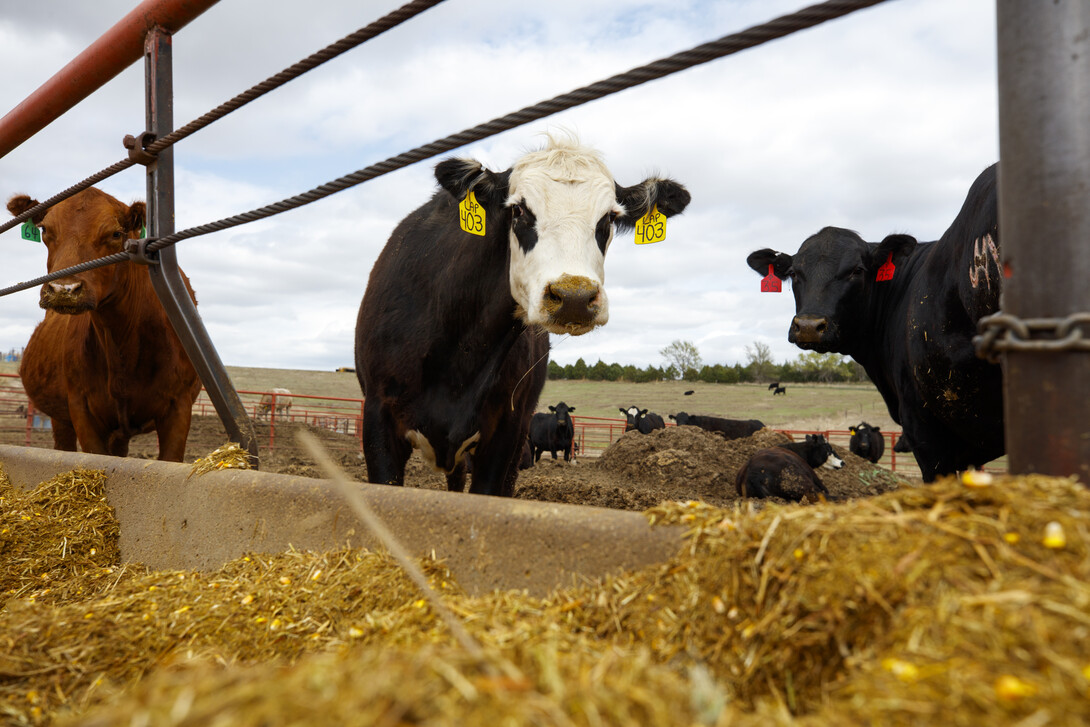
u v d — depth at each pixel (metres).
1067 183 1.34
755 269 6.82
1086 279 1.33
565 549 1.84
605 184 3.57
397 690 0.82
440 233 4.12
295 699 0.80
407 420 4.03
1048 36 1.35
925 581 1.13
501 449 4.20
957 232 3.98
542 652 1.05
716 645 1.38
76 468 3.50
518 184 3.54
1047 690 0.87
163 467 3.09
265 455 14.23
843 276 5.78
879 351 5.90
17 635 1.79
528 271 3.44
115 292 4.75
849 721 0.93
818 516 1.35
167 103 3.57
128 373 4.98
